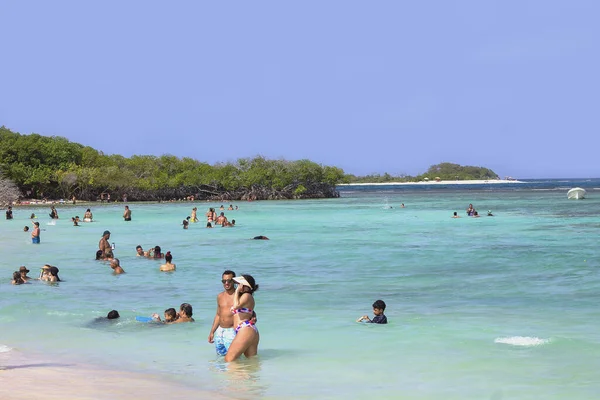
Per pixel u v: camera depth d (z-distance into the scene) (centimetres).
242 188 13738
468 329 1503
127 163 13975
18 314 1745
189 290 2178
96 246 3781
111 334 1511
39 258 3161
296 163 14538
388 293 2070
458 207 9088
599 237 4131
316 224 5719
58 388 1055
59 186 11919
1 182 10738
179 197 13312
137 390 1050
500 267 2706
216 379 1127
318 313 1731
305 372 1166
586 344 1338
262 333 1489
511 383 1080
